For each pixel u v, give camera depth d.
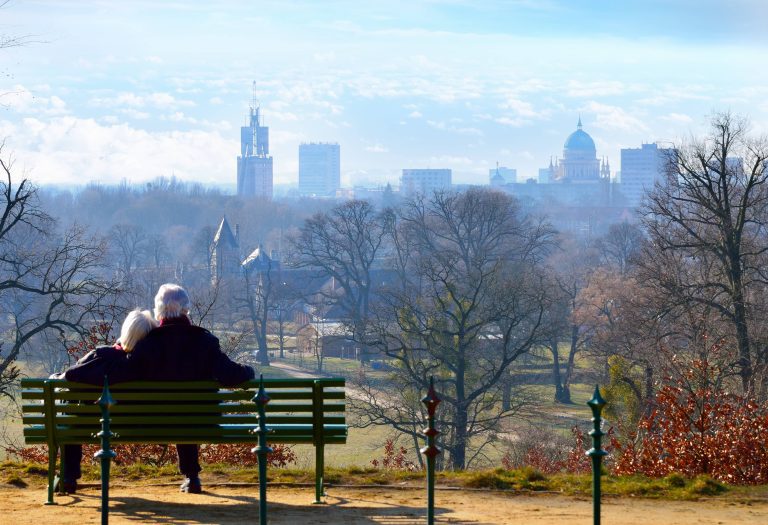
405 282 106.25
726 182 48.59
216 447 20.03
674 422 18.12
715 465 16.78
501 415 53.25
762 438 16.95
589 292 90.69
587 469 24.70
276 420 11.24
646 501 11.88
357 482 12.77
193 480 11.93
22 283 41.81
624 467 17.98
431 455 8.12
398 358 53.22
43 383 11.10
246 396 11.13
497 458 60.94
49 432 11.20
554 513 11.02
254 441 11.12
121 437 11.16
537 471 13.51
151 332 11.10
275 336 136.50
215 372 11.04
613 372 44.62
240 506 11.16
